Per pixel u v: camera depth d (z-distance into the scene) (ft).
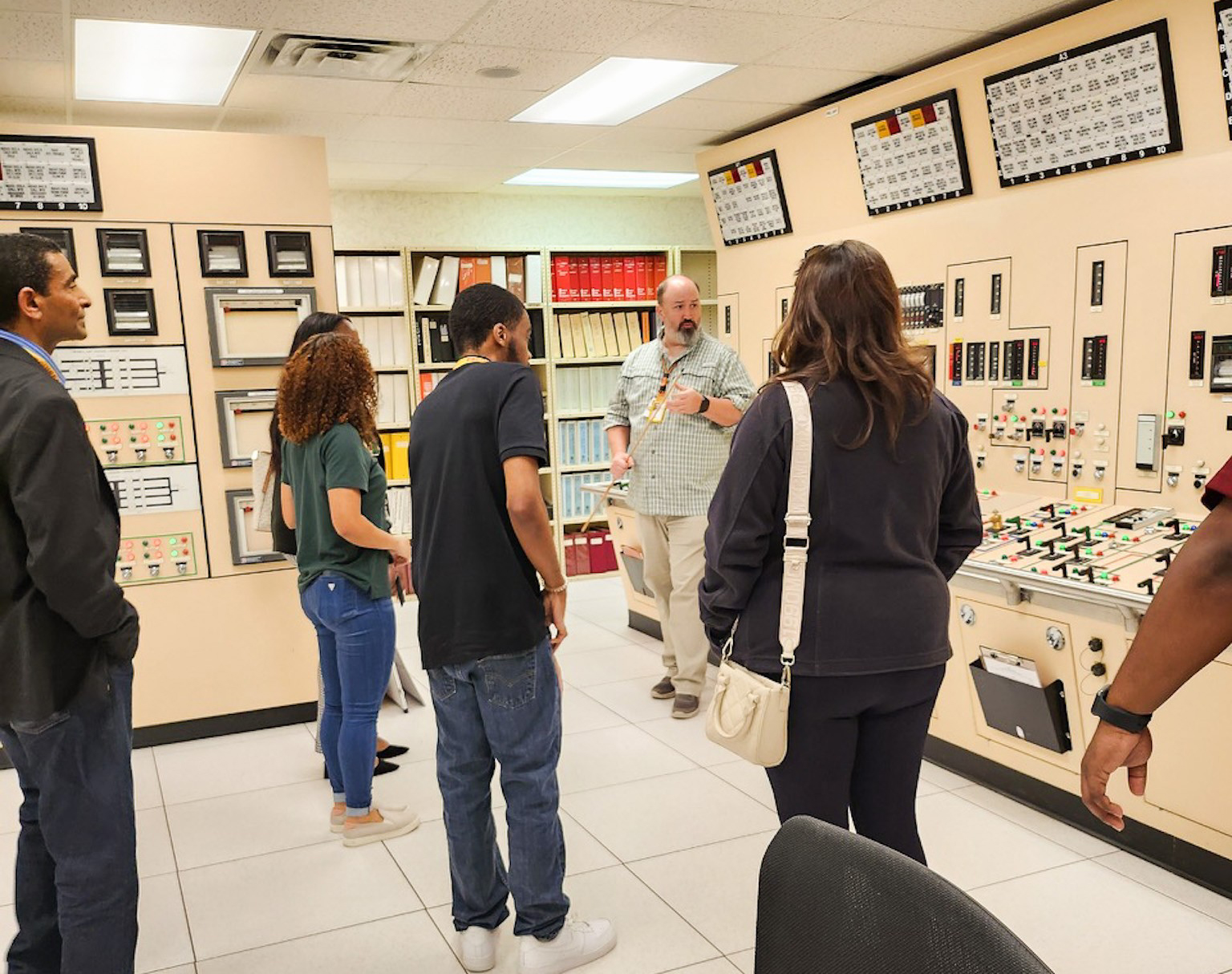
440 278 19.80
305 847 9.18
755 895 8.06
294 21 10.20
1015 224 11.25
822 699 5.31
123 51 10.90
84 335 6.53
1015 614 8.89
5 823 10.02
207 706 12.42
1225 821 7.55
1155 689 3.32
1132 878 8.05
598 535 21.45
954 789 9.86
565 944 6.97
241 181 12.00
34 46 10.52
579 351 21.15
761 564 5.46
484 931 7.06
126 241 11.57
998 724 9.39
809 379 5.30
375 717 9.06
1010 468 11.68
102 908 5.90
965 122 11.44
